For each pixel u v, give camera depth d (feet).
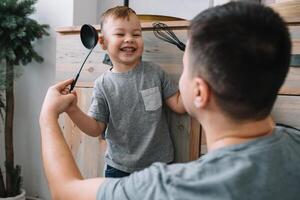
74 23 5.76
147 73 3.34
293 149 1.61
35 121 6.47
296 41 2.85
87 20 5.99
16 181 6.23
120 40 3.26
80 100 3.77
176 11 5.47
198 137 3.29
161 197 1.46
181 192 1.44
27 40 5.76
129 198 1.53
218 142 1.61
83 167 3.87
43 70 6.26
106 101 3.39
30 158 6.64
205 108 1.60
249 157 1.47
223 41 1.46
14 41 5.62
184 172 1.51
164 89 3.34
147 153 3.31
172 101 3.30
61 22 5.88
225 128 1.59
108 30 3.34
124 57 3.29
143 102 3.31
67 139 3.92
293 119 2.91
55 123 2.14
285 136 1.66
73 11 5.73
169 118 3.42
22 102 6.58
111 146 3.46
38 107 6.40
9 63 5.77
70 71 3.85
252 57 1.44
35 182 6.63
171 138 3.43
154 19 3.55
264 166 1.46
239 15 1.50
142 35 3.45
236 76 1.45
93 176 3.82
